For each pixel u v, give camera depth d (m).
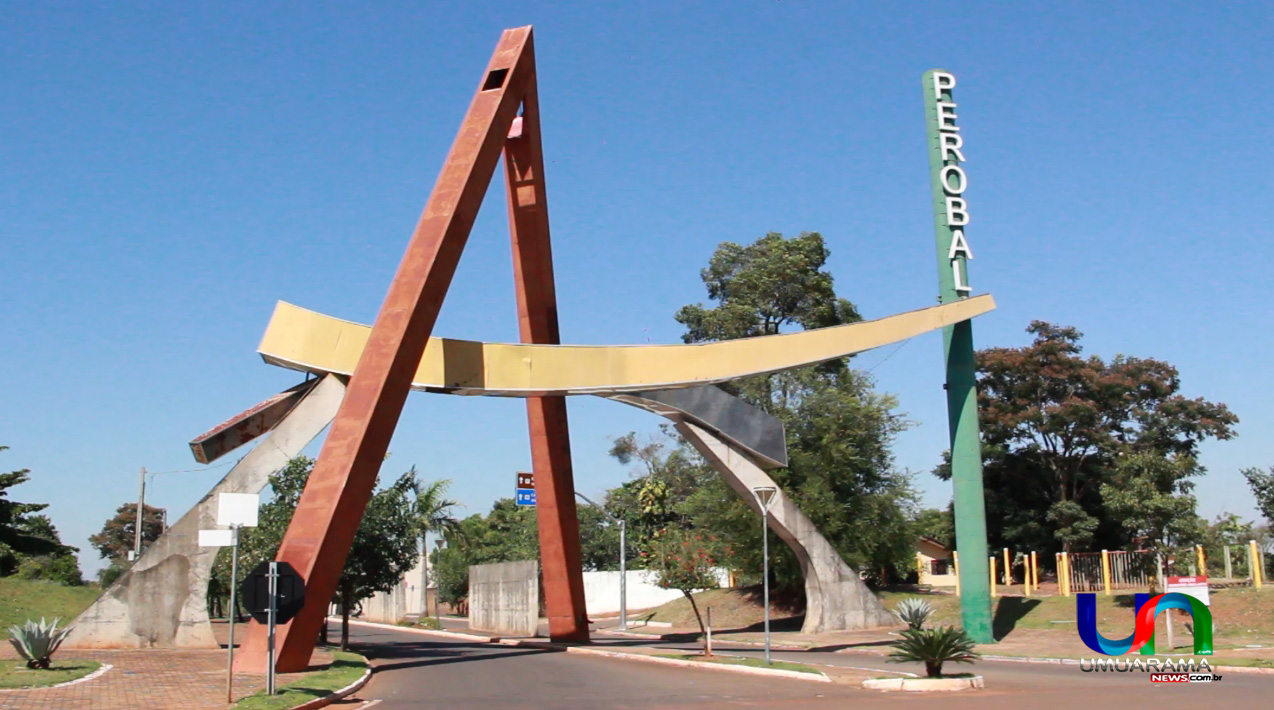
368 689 19.08
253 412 27.52
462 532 75.44
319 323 26.88
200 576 27.30
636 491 71.81
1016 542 54.44
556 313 33.78
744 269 61.94
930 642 18.64
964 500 32.16
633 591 64.88
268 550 30.62
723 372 29.81
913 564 52.56
